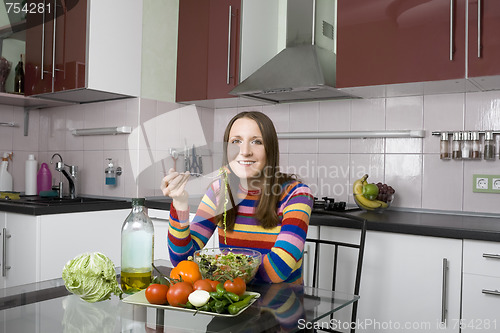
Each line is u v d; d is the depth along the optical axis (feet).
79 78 8.50
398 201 8.14
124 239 3.44
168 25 9.78
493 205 7.28
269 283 3.75
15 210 7.75
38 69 9.25
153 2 9.49
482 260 5.72
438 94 7.80
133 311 2.99
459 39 6.43
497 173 7.25
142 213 3.51
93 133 9.63
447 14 6.53
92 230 8.29
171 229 4.06
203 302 2.93
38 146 10.63
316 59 7.92
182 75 9.77
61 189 9.41
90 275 3.10
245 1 8.89
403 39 6.89
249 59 9.00
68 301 3.22
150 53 9.43
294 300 3.27
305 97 8.77
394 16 6.97
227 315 2.85
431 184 7.84
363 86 7.25
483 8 6.26
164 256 8.46
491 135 7.22
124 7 8.96
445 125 7.73
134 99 9.21
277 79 7.96
